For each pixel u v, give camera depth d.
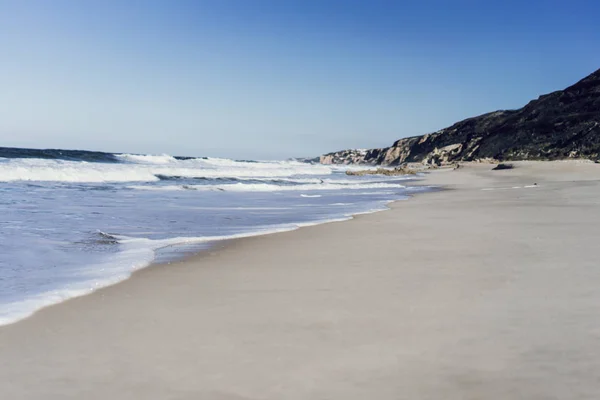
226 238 8.20
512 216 10.85
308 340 3.27
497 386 2.53
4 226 8.95
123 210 12.35
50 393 2.53
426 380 2.62
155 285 4.92
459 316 3.70
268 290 4.67
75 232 8.58
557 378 2.59
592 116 71.31
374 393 2.48
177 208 13.34
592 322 3.46
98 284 4.93
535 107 88.88
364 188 26.45
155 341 3.29
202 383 2.63
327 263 6.00
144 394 2.51
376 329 3.46
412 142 140.25
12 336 3.40
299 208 14.06
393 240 7.78
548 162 49.62
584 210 11.78
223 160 70.81
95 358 2.99
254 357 2.98
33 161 29.34
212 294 4.55
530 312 3.73
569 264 5.50
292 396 2.47
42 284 4.95
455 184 30.95
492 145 84.75
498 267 5.45
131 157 50.62
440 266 5.62
